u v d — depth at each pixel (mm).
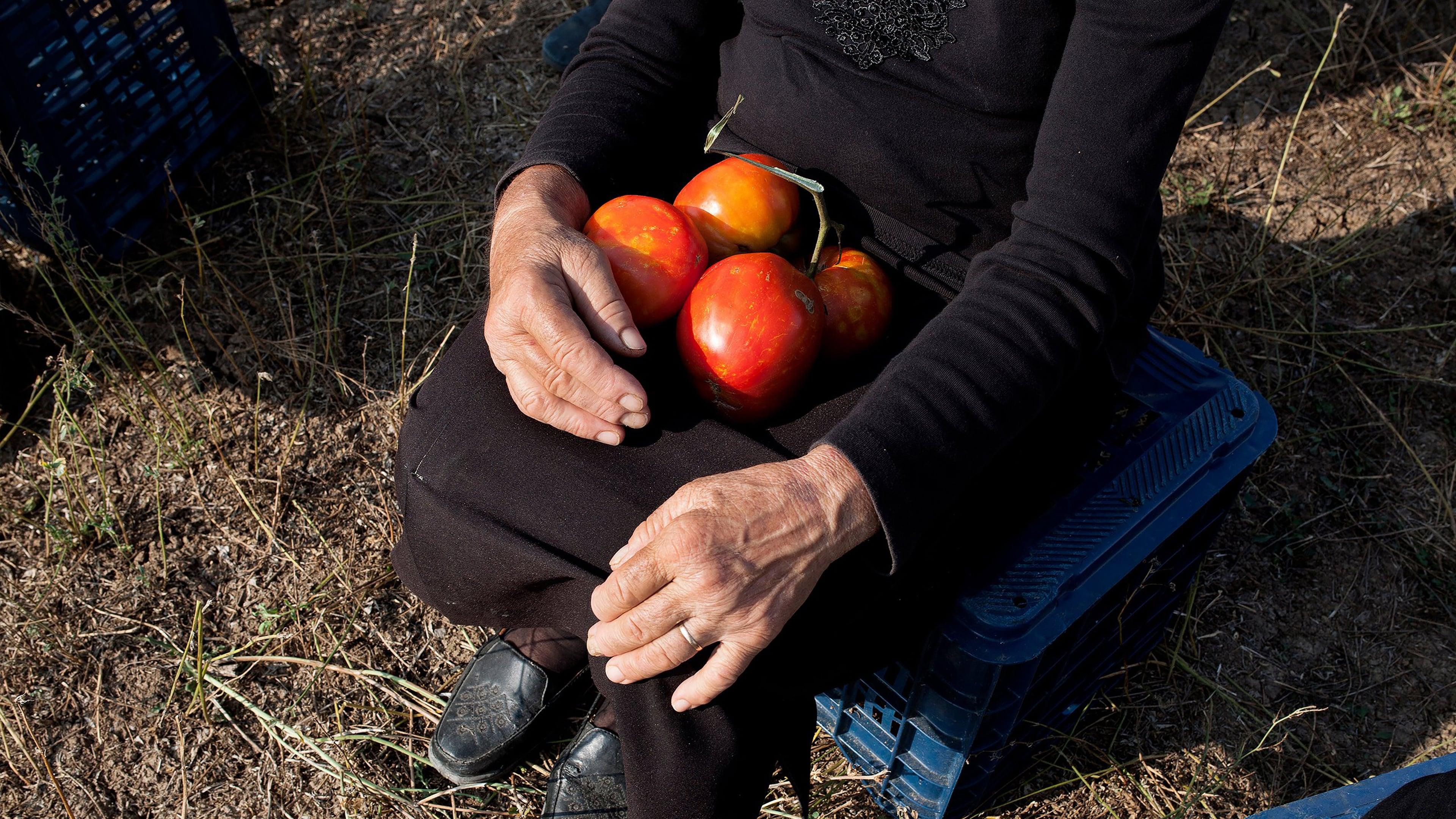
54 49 2328
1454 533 2365
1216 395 1739
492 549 1377
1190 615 2230
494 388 1440
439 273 2713
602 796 1824
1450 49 3164
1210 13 1259
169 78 2650
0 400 2379
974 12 1385
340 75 3119
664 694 1348
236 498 2326
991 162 1498
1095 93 1311
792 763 1498
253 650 2133
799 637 1369
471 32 3238
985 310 1341
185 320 2500
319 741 2018
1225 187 2912
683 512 1235
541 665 1945
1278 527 2369
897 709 1677
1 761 1967
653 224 1426
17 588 2176
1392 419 2535
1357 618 2244
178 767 1983
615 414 1337
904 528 1269
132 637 2135
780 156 1628
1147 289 1615
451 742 1929
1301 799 1835
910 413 1277
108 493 2303
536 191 1536
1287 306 2711
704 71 1792
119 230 2609
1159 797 1987
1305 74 3133
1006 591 1473
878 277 1528
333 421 2445
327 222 2779
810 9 1509
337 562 2242
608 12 1769
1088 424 1688
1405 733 2084
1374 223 2852
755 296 1349
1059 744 2029
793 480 1251
